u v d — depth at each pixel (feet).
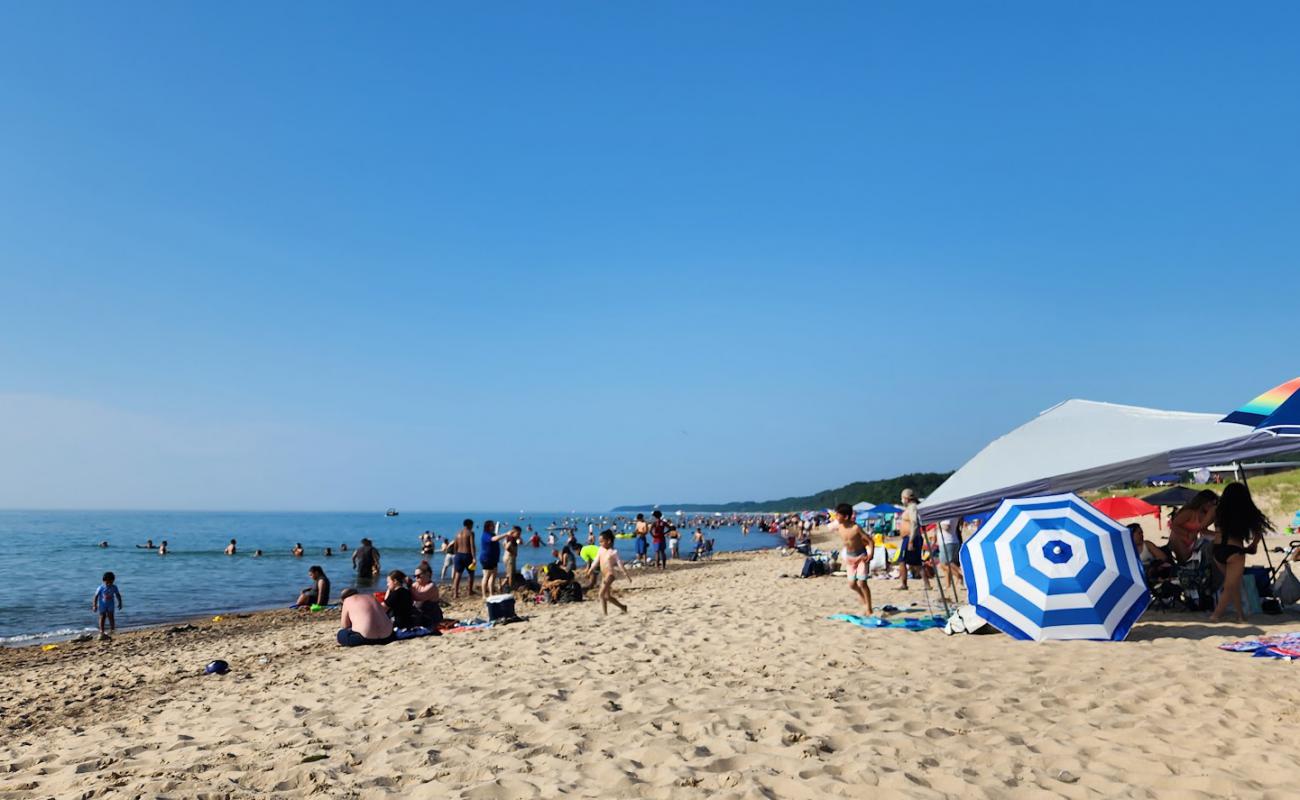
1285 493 93.91
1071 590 26.27
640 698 20.33
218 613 69.10
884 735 16.08
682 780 13.74
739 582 63.77
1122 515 50.06
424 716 19.86
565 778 14.17
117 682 34.47
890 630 30.17
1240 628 27.30
